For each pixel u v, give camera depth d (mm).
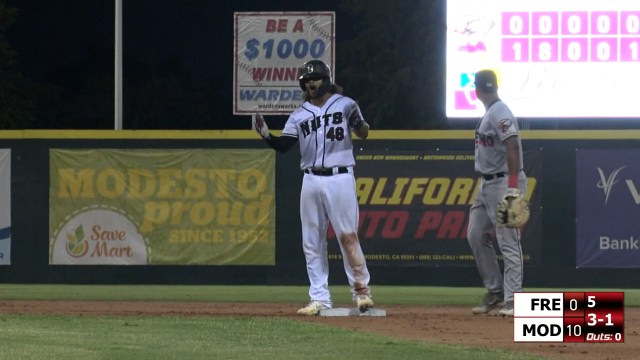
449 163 41000
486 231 28234
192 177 41469
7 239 41656
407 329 24375
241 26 51000
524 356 19812
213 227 41469
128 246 41594
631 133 40812
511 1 48531
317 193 27250
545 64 48469
